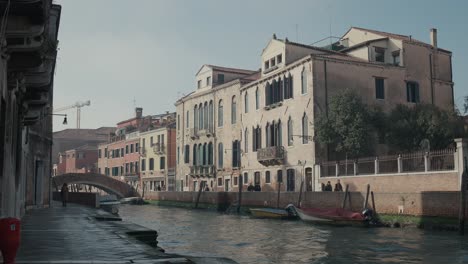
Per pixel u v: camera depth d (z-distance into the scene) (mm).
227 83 44719
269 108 38250
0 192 9406
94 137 90750
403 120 30000
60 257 7047
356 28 39281
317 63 33344
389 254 15734
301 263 14664
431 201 21344
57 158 88062
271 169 37906
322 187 30016
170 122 61781
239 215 34562
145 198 55000
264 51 40094
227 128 44812
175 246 19156
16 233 5531
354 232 21859
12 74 10641
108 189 54594
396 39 35750
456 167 21156
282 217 29391
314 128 32062
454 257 14812
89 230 11617
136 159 65188
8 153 10477
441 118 29188
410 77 35688
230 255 16516
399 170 24188
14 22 8844
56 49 10914
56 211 21047
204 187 48469
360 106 30312
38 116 15969
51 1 9812
